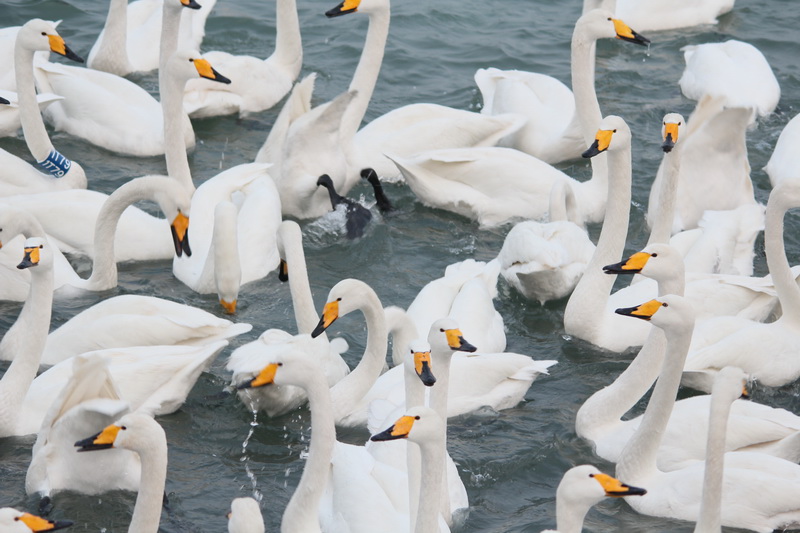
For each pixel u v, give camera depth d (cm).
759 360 1504
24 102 1898
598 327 1622
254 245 1755
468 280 1642
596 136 1573
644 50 2592
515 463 1376
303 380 1155
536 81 2277
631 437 1319
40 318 1368
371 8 2053
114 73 2339
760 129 2261
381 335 1438
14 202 1752
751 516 1247
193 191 1928
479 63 2511
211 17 2631
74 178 1927
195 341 1499
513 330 1673
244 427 1420
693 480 1270
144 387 1388
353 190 2055
